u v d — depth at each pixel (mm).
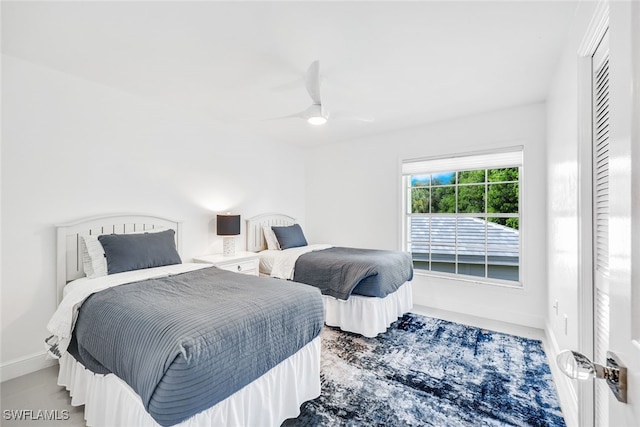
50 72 2484
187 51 2223
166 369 1259
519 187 3453
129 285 2115
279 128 4184
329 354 2654
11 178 2299
